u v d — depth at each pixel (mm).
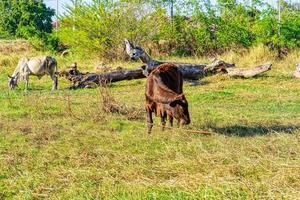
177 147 9039
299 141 9172
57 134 10539
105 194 6789
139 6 27016
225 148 8695
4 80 21953
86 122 11844
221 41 27578
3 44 33250
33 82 21344
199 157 8133
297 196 6039
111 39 26500
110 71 20531
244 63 23984
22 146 9617
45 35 32125
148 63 18922
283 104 14586
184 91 17578
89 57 27078
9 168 8195
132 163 8211
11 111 13367
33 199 6836
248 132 10609
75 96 16641
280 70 21484
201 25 28125
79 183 7309
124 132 10703
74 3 26969
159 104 9859
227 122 11758
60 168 8070
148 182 7129
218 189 6426
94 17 26406
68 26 27312
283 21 26109
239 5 28297
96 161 8352
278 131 10578
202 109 13617
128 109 12734
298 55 23906
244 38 27188
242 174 7141
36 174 7801
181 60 26062
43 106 14000
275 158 7727
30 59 19016
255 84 18531
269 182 6582
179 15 28672
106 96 12953
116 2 26656
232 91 17312
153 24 27391
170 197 6395
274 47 25906
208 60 25672
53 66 19203
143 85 19297
